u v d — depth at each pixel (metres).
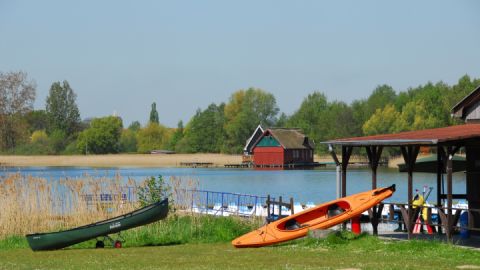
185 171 113.62
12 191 29.66
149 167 129.62
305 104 169.25
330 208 26.12
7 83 101.75
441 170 27.14
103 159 143.12
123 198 32.47
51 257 23.50
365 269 18.72
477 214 24.66
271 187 72.69
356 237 25.05
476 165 24.69
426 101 125.81
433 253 21.62
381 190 25.83
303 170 119.25
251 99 171.38
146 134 182.62
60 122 196.38
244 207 37.97
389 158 119.06
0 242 27.58
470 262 19.89
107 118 170.62
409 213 24.52
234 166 131.50
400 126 125.12
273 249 24.12
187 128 179.75
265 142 126.69
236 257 22.22
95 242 27.42
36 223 29.69
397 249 22.67
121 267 20.31
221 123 171.75
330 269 18.89
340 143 26.33
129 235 28.33
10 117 102.19
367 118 144.62
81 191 31.19
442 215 23.27
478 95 27.45
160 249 25.36
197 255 23.11
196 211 33.38
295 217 26.00
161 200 29.89
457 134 22.39
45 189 30.38
